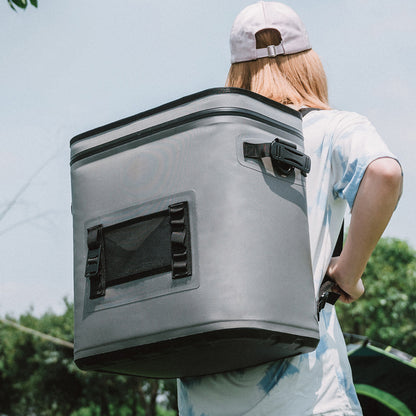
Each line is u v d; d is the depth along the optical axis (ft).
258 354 5.19
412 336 123.13
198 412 5.66
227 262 4.93
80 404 140.05
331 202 5.74
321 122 5.80
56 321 140.56
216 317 4.87
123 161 5.54
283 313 5.03
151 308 5.13
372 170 5.35
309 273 5.34
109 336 5.31
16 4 10.93
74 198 5.80
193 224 5.07
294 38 6.23
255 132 5.22
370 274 130.52
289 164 5.27
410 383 14.11
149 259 5.21
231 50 6.42
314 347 5.29
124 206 5.44
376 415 14.42
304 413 5.32
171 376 5.85
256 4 6.42
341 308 125.39
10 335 139.13
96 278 5.46
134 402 139.54
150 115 5.46
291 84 6.17
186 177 5.17
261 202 5.12
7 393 143.54
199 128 5.18
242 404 5.45
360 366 14.70
